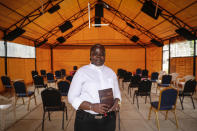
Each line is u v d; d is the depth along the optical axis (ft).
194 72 23.04
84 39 42.80
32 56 32.45
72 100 3.63
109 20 39.27
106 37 42.63
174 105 9.86
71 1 25.41
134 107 14.35
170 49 31.17
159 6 21.45
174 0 18.42
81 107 3.48
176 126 10.14
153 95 19.35
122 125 10.32
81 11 31.58
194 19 19.77
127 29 38.45
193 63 23.29
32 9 21.48
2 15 19.10
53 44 42.39
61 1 23.53
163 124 10.49
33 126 10.12
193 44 23.53
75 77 3.76
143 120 11.20
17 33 21.20
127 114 12.46
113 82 4.00
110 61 43.04
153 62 38.99
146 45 41.93
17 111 13.14
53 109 9.62
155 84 27.55
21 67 27.81
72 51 43.16
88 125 3.70
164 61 34.45
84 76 3.66
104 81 3.76
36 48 34.24
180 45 27.37
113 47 42.86
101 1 30.19
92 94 3.60
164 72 28.60
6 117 11.68
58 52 43.29
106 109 3.35
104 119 3.70
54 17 27.50
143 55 42.65
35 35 30.60
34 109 13.69
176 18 21.85
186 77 21.09
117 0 26.22
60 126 10.14
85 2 28.27
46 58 40.01
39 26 27.48
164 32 28.99
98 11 27.35
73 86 3.72
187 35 20.43
